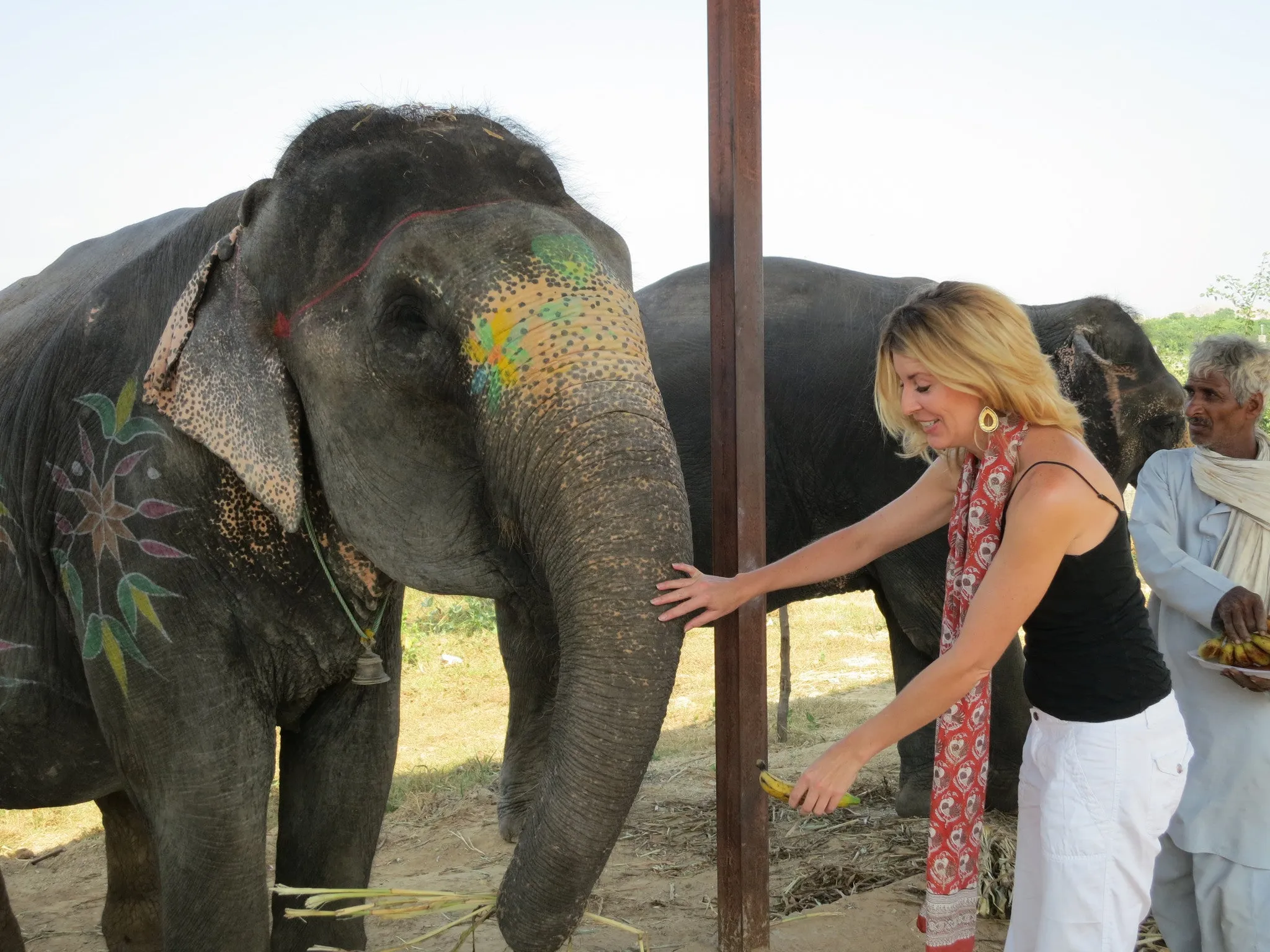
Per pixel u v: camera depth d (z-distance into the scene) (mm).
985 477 2139
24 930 4309
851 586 4945
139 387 2637
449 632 9828
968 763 2258
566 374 2096
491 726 7262
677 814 5215
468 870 4648
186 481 2553
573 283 2178
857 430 4684
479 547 2389
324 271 2350
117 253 3111
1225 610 2891
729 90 2678
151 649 2545
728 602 2432
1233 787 2939
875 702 7289
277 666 2729
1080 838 2125
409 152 2373
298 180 2414
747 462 2766
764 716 2922
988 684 2262
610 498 2025
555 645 2576
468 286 2189
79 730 2875
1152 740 2143
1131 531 3201
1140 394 4750
